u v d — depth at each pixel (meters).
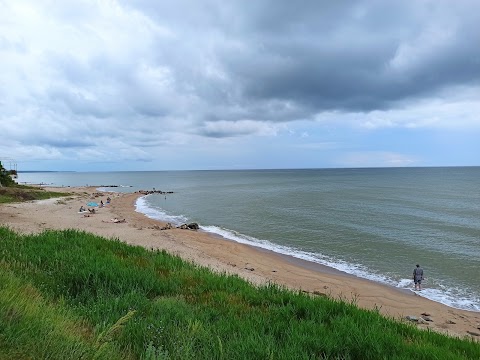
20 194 52.00
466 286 18.81
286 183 123.19
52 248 10.95
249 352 4.48
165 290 8.02
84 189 99.12
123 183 147.00
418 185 103.50
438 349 5.29
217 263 20.78
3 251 9.09
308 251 26.31
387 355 4.89
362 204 55.25
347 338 5.17
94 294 7.02
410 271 21.45
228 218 42.75
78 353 3.55
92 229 29.27
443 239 30.02
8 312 3.93
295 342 4.92
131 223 35.53
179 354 4.09
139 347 4.38
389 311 14.98
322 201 60.16
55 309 5.02
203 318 5.95
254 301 8.00
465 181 123.19
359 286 18.41
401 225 36.50
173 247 24.16
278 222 39.09
